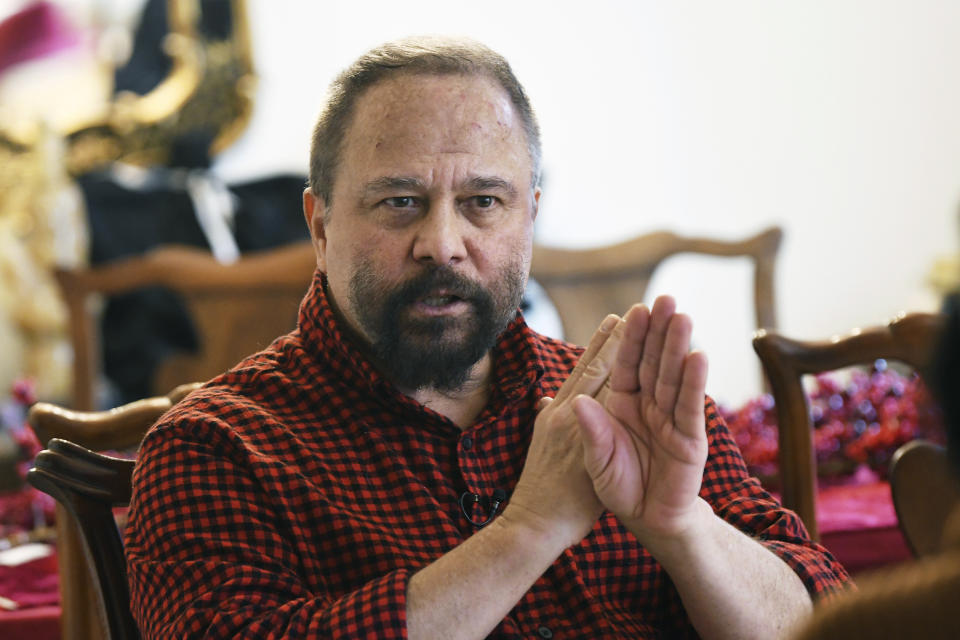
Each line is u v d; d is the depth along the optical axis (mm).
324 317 2535
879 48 9711
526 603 2416
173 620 2219
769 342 3375
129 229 8953
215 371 5223
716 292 10180
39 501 3768
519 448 2568
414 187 2387
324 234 2643
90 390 5285
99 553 2494
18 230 9180
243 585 2203
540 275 5246
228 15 9773
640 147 10344
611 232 10398
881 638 973
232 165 10305
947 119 9648
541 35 10469
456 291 2402
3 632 2965
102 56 9680
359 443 2441
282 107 10508
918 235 9734
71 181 9422
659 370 2150
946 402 1008
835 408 4059
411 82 2432
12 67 9562
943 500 2748
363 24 10617
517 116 2494
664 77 10258
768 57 9977
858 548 3324
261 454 2377
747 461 3803
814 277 9914
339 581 2320
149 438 2428
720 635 2301
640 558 2541
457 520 2418
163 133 9609
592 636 2414
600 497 2162
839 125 9820
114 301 8180
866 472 3891
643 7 10266
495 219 2441
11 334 9219
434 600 2111
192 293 5238
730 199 10172
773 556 2395
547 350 2785
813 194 9938
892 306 9789
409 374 2439
